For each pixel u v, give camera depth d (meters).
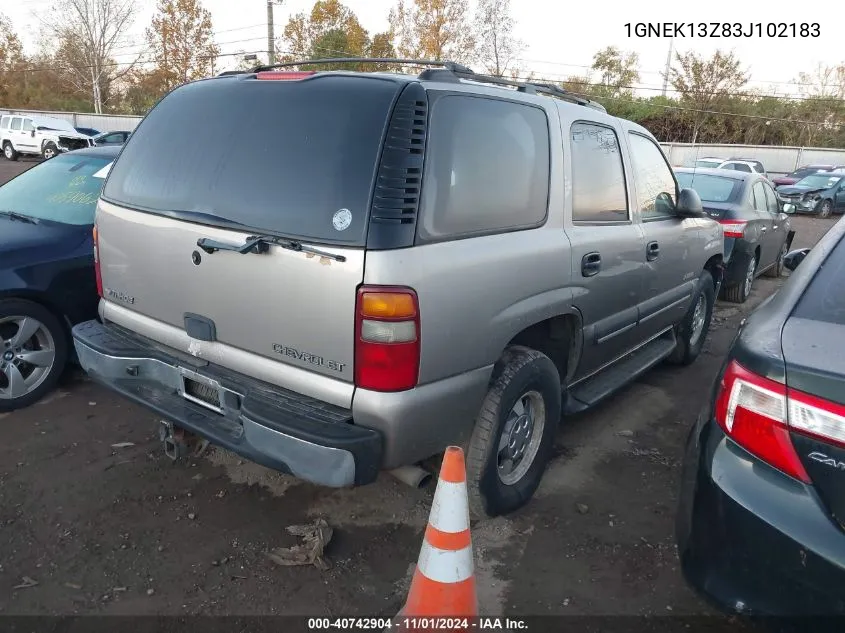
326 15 43.06
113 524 3.16
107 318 3.47
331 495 3.46
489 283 2.80
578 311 3.51
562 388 3.70
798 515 1.97
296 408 2.63
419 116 2.58
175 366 3.04
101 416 4.20
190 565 2.90
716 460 2.19
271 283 2.63
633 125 4.36
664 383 5.36
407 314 2.45
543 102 3.35
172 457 3.42
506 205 3.00
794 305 2.38
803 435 1.99
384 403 2.48
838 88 47.06
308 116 2.71
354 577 2.88
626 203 4.05
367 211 2.44
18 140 28.45
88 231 4.53
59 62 53.72
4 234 4.34
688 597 2.83
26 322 4.21
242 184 2.78
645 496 3.61
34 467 3.60
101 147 5.60
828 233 2.84
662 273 4.50
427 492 3.53
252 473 3.63
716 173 8.62
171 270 3.00
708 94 43.47
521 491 3.38
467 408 2.83
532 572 2.95
